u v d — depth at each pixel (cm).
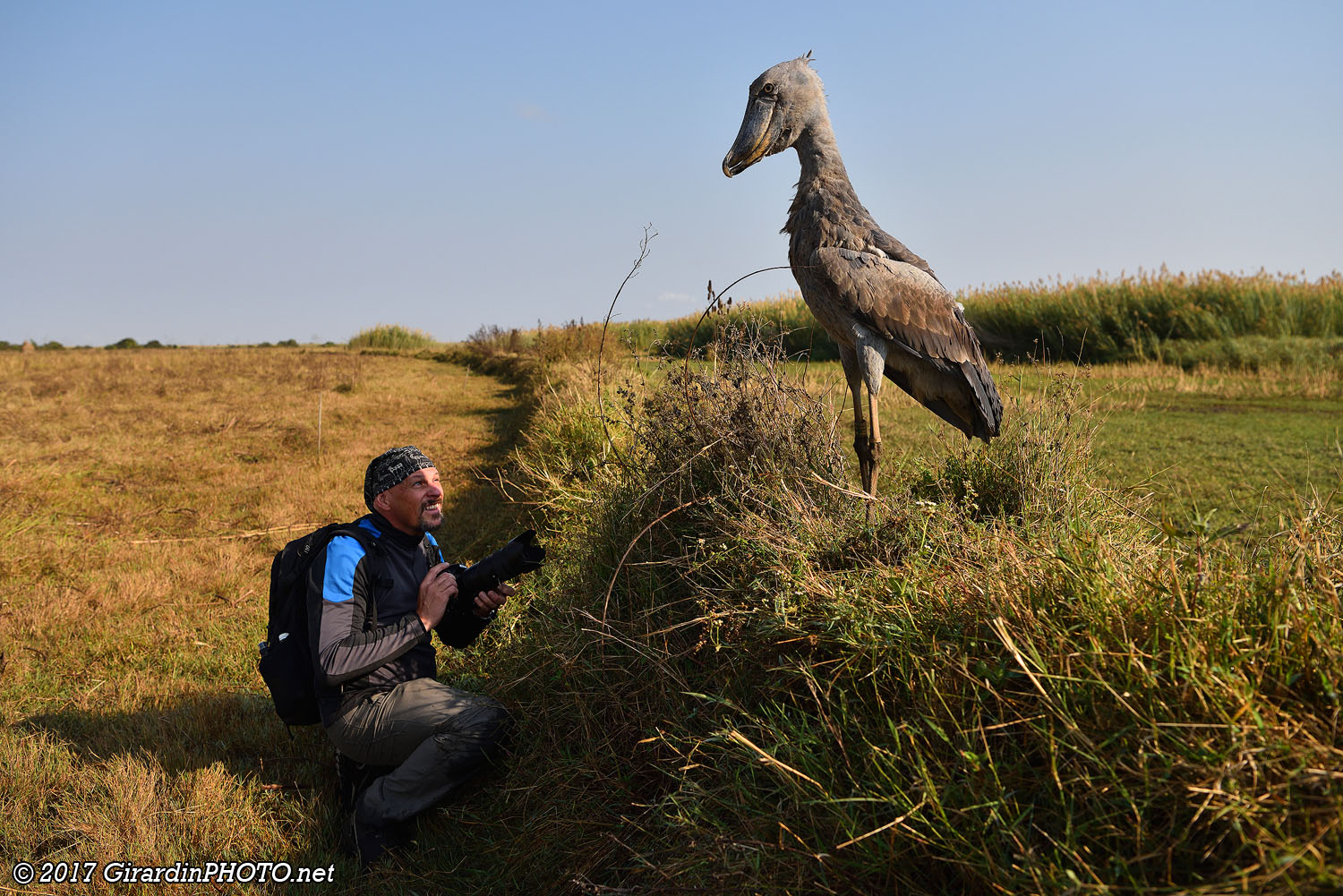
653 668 317
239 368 2539
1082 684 214
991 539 297
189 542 717
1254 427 964
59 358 3039
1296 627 209
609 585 356
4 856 303
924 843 209
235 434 1284
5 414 1460
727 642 304
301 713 331
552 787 314
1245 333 1945
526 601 461
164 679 455
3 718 409
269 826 324
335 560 323
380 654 312
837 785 232
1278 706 195
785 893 217
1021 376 603
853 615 272
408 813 314
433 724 318
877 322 427
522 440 1102
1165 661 211
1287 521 370
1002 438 501
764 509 358
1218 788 173
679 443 410
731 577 330
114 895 284
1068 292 2266
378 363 2786
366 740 322
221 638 508
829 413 453
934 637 245
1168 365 1820
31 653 487
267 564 659
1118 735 197
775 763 229
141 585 596
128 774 345
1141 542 355
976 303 2516
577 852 281
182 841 311
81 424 1366
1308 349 1619
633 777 303
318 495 871
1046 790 207
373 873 298
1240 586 228
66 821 319
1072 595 247
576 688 346
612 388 924
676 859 245
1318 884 158
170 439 1245
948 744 226
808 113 444
